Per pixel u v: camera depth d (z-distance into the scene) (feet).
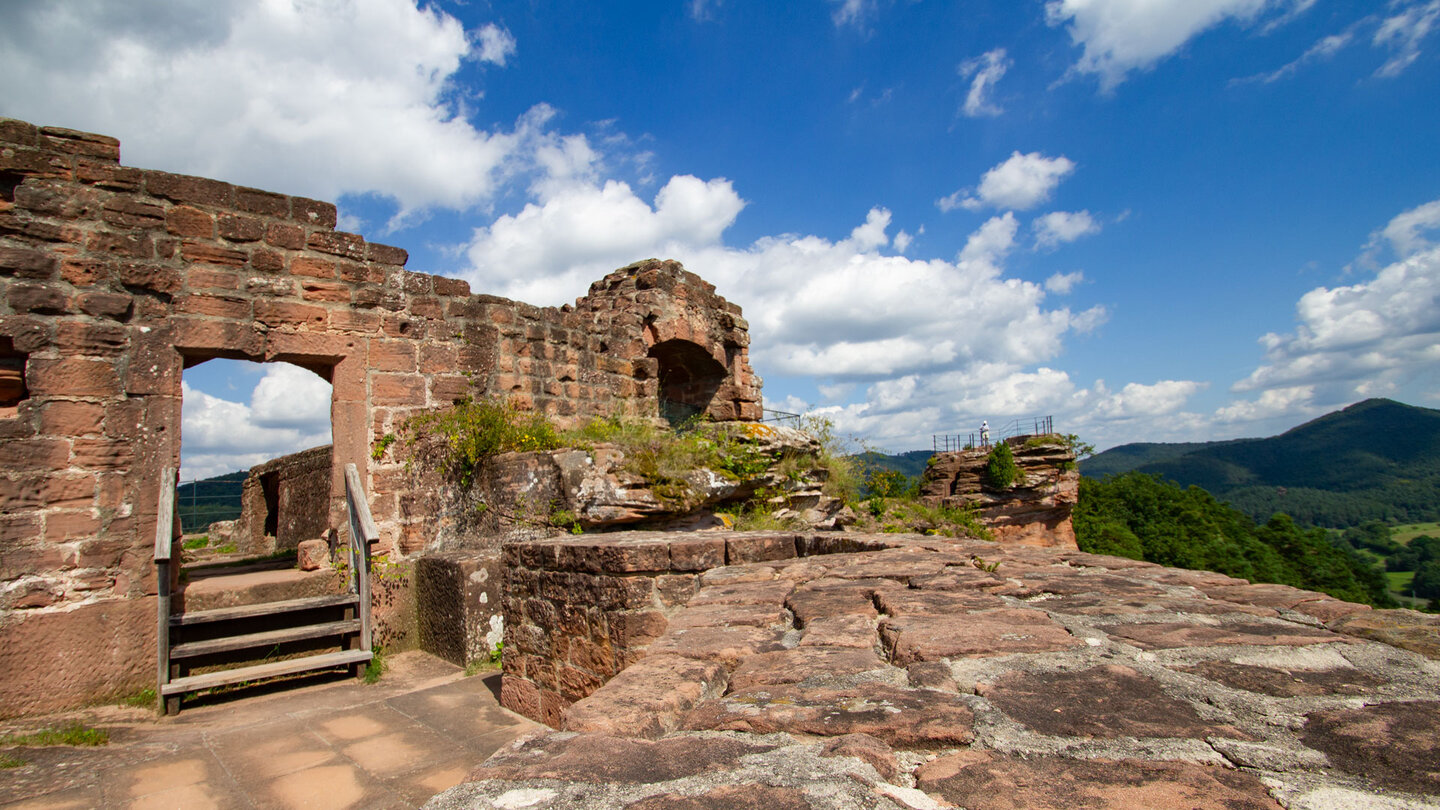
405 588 26.23
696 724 7.01
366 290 27.25
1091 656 8.66
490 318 31.45
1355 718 6.53
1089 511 150.30
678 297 45.65
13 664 19.81
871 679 8.05
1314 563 152.25
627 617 14.28
